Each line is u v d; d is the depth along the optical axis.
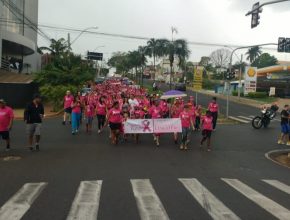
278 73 75.62
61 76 40.56
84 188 10.63
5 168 13.34
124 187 10.80
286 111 22.42
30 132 17.03
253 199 9.81
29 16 71.12
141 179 11.89
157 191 10.40
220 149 19.25
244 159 16.72
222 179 12.28
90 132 23.19
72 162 14.56
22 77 47.56
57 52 54.41
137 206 8.92
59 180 11.62
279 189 11.18
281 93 74.75
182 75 113.38
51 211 8.50
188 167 14.20
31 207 8.80
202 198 9.77
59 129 24.36
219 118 38.16
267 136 25.59
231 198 9.87
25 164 14.05
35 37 76.75
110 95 36.47
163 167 14.02
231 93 73.06
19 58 71.50
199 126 26.38
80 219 7.96
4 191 10.27
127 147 18.52
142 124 19.94
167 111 24.12
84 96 28.83
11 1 59.25
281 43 34.78
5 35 52.91
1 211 8.50
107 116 20.55
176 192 10.34
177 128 20.09
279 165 15.80
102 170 13.20
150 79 136.12
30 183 11.20
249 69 68.31
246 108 50.69
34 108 16.94
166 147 18.92
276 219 8.16
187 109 18.62
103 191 10.30
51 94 36.59
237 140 22.94
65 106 26.89
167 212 8.50
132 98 27.02
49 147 17.97
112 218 8.04
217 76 123.94
